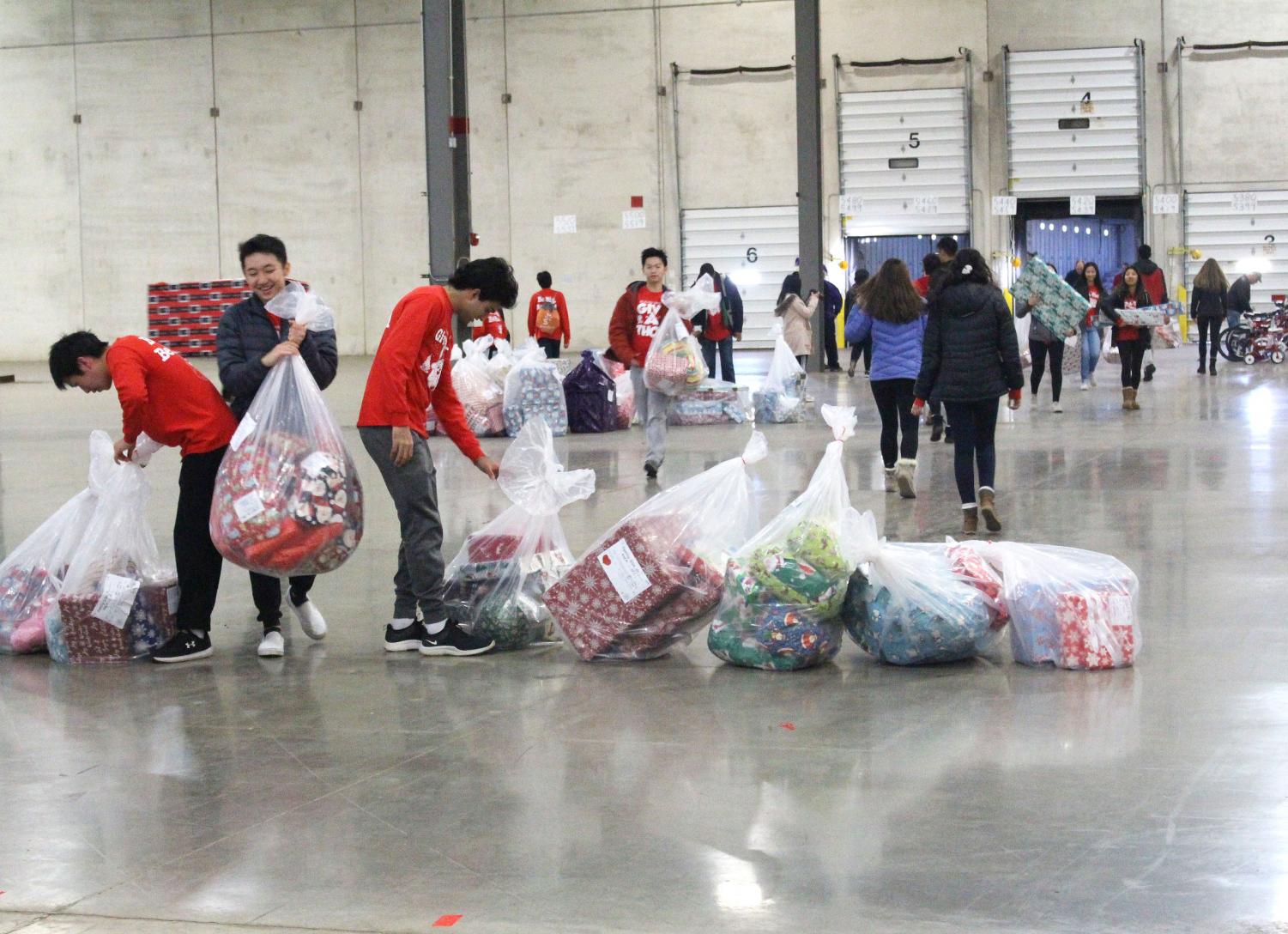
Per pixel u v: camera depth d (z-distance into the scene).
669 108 29.27
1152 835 3.41
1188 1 27.33
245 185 31.11
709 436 13.71
